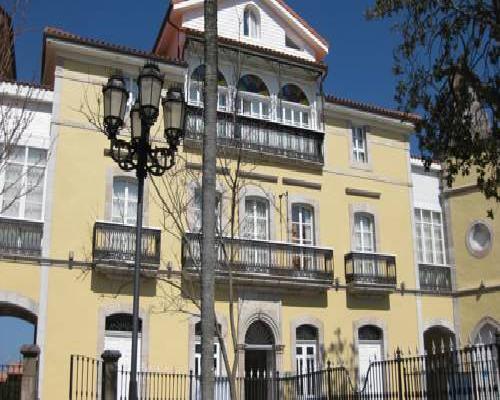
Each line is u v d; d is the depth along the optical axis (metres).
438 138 14.02
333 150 24.95
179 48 23.52
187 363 20.23
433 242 26.81
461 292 26.02
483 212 25.67
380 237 25.16
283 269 21.83
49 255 19.20
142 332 19.88
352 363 23.25
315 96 24.84
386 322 24.41
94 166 20.39
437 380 12.59
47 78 22.88
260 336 22.20
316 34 25.58
